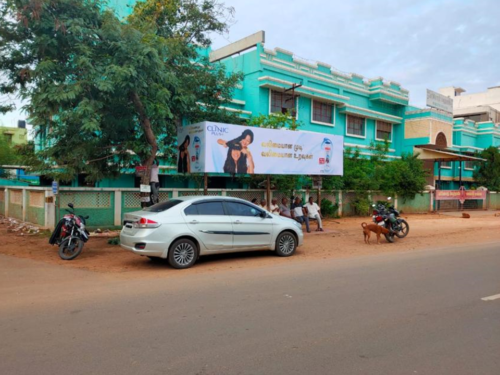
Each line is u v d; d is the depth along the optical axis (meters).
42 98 9.12
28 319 5.13
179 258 8.39
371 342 4.42
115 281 7.26
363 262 9.13
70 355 4.04
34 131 11.22
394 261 9.26
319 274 7.83
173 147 13.91
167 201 9.09
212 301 5.94
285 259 9.55
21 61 10.13
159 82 10.81
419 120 27.75
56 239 9.51
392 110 28.06
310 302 5.90
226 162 12.16
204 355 4.05
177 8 13.72
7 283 7.08
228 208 9.19
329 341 4.43
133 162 13.02
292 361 3.93
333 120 23.84
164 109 10.27
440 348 4.28
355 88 25.14
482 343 4.43
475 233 15.00
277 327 4.86
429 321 5.12
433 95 28.81
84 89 9.58
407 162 24.66
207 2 13.97
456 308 5.67
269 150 13.31
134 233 8.27
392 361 3.95
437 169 31.52
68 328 4.80
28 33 9.76
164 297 6.15
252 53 20.52
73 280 7.34
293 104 21.64
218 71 14.50
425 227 17.17
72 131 10.80
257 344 4.34
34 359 3.95
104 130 11.30
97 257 9.56
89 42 9.88
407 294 6.37
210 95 14.16
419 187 23.45
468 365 3.88
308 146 14.44
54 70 9.48
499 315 5.39
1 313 5.38
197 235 8.54
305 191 18.94
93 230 13.14
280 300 6.00
